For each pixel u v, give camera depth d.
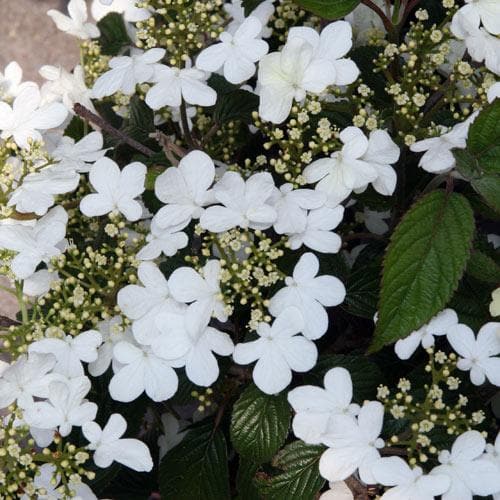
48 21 1.26
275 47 0.80
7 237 0.67
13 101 0.74
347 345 0.75
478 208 0.70
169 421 0.80
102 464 0.66
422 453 0.64
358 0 0.67
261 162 0.71
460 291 0.68
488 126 0.64
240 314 0.72
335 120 0.71
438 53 0.70
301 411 0.64
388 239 0.73
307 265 0.65
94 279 0.71
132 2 0.81
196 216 0.66
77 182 0.67
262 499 0.70
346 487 0.67
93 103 0.79
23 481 0.67
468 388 0.69
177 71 0.68
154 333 0.66
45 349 0.66
